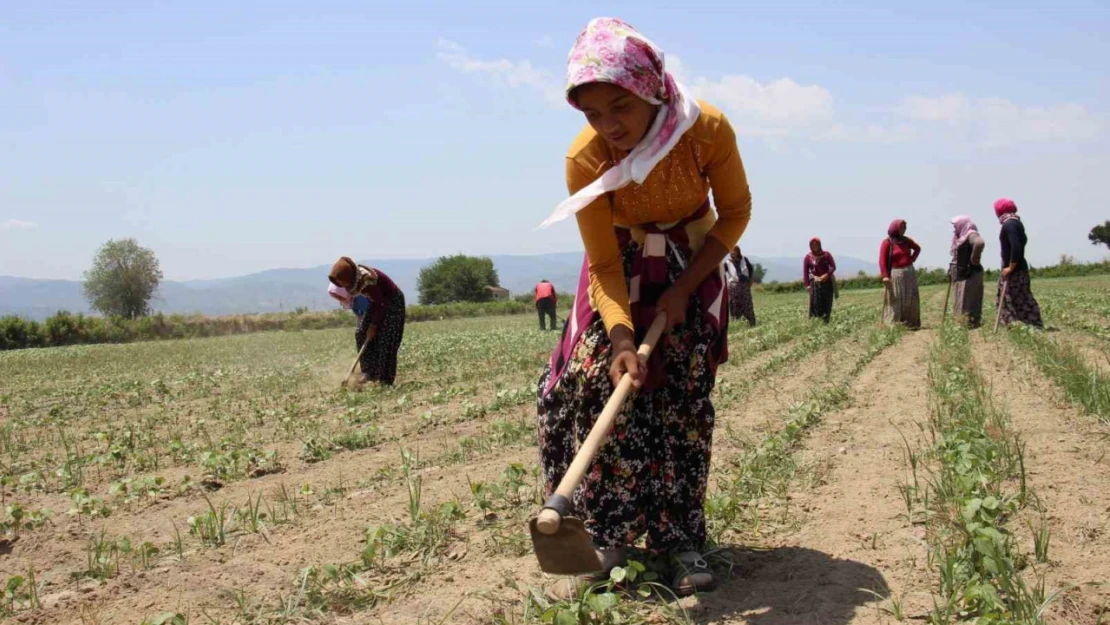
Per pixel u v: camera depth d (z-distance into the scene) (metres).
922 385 9.30
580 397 3.61
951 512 4.38
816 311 20.39
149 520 5.50
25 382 17.78
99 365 22.06
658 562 3.79
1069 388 7.65
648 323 3.67
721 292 3.77
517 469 5.30
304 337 32.59
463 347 20.25
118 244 89.81
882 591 3.52
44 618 3.85
